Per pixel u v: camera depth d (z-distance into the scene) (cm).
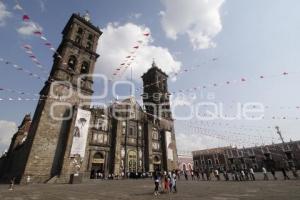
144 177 3953
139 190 1748
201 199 1137
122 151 4159
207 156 7738
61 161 3066
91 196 1401
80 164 3192
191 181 2881
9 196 1467
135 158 4347
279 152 6272
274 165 6234
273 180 2283
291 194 1126
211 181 2711
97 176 3447
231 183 2183
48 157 3062
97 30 4881
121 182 2795
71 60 4122
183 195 1353
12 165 4234
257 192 1313
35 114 3781
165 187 1606
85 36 4569
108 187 2077
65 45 4088
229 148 7369
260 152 6631
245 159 6825
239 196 1181
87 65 4356
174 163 5081
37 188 2067
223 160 7238
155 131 5131
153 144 4894
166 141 5106
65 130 3409
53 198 1334
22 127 5344
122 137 4303
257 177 3162
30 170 2836
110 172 3725
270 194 1183
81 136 3362
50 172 3002
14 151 4475
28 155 2922
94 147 3675
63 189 1927
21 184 2664
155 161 4744
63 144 3275
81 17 4603
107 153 3866
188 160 6738
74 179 2705
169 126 5641
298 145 5981
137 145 4497
